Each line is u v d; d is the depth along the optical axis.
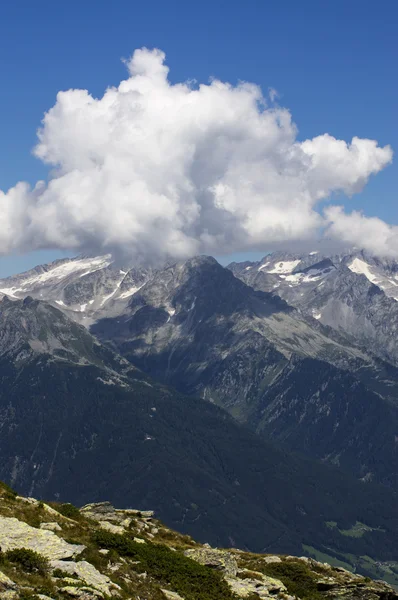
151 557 74.31
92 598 56.69
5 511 74.12
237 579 80.31
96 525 84.56
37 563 59.81
